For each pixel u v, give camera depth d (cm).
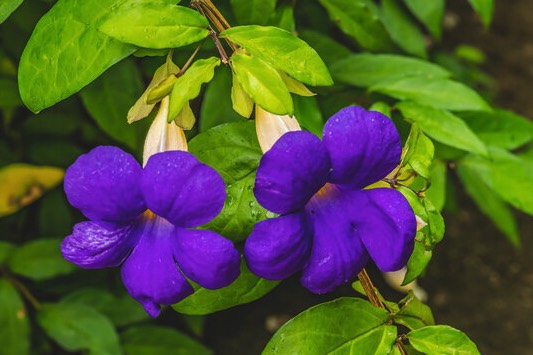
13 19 65
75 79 49
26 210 81
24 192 72
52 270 69
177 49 55
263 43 48
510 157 62
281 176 45
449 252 110
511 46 127
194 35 48
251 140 51
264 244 46
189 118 48
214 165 50
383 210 47
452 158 62
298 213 46
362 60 61
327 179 47
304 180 46
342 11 59
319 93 61
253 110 51
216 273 45
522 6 132
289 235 46
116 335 70
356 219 47
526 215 114
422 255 50
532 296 107
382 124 46
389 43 60
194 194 45
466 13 129
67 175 46
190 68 48
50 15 49
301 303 98
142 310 76
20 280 77
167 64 49
